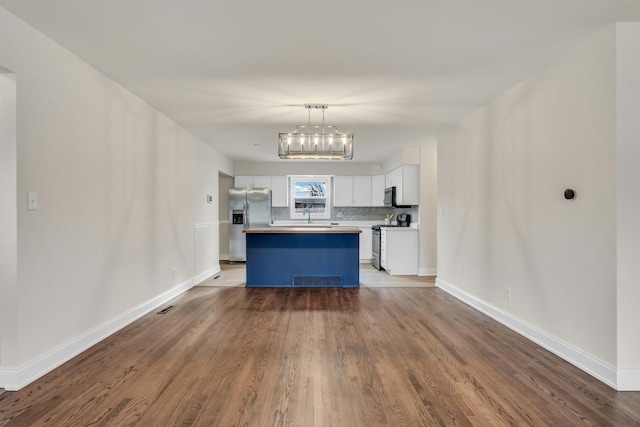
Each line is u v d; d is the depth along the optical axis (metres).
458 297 5.06
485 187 4.29
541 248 3.26
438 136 5.91
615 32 2.49
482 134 4.38
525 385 2.53
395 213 9.03
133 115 3.99
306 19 2.49
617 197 2.47
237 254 8.69
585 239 2.75
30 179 2.54
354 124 5.30
